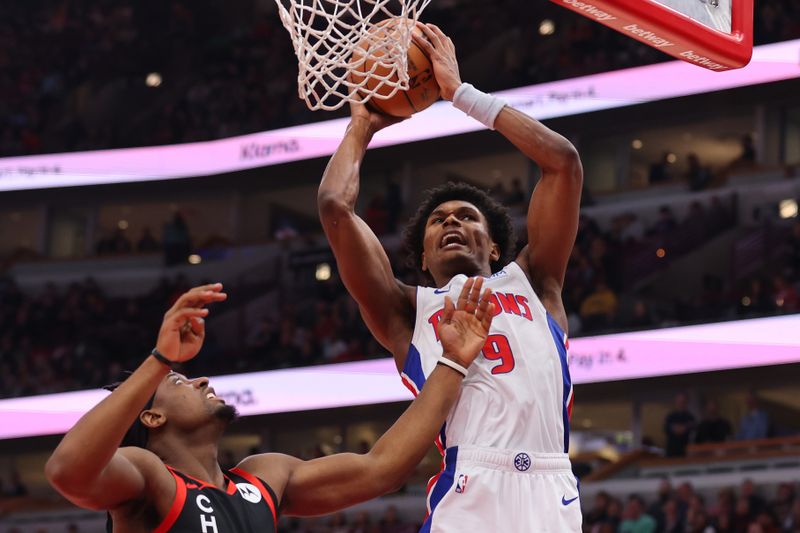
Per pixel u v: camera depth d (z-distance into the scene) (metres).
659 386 14.75
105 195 20.48
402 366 3.61
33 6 22.73
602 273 15.90
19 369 18.17
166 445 3.43
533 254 3.67
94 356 18.16
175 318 2.99
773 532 11.44
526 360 3.38
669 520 12.05
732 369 14.23
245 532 3.31
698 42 3.68
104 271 20.25
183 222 20.14
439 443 3.49
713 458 13.24
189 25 22.08
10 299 19.36
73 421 17.11
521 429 3.27
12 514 16.52
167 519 3.20
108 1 22.72
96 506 3.07
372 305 3.63
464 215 3.76
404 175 19.44
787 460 12.80
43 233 21.08
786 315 13.45
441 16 19.89
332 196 3.55
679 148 18.11
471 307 3.36
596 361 14.41
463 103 3.65
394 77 3.64
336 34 3.61
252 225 20.69
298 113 19.39
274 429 17.05
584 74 16.75
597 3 3.44
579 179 3.59
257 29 21.39
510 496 3.19
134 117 21.30
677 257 16.08
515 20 19.50
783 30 15.48
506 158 18.78
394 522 14.05
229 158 19.69
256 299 19.19
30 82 21.72
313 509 3.58
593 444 16.64
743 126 17.14
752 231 16.00
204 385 3.55
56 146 20.58
